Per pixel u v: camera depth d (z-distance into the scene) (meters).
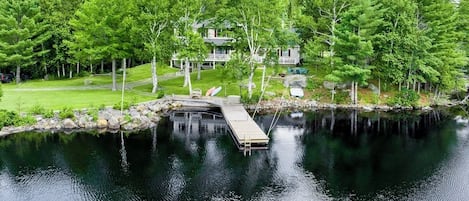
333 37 49.03
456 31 59.00
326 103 51.38
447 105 53.09
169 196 23.55
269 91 53.00
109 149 32.19
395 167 28.64
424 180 26.06
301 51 62.84
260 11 48.09
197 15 51.94
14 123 37.22
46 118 38.72
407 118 45.12
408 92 52.00
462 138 36.38
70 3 73.06
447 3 54.41
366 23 48.34
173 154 31.08
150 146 33.12
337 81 49.47
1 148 32.09
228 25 57.69
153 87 53.47
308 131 38.97
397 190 24.50
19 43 59.94
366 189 24.64
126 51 53.12
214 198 23.30
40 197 23.42
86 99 46.84
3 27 60.25
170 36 51.38
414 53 51.06
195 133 37.47
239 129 36.00
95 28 50.34
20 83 60.97
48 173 27.03
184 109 48.69
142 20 50.38
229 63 50.19
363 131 39.16
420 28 54.47
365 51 47.78
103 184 25.25
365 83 49.69
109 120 39.12
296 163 29.36
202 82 59.06
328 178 26.47
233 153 31.55
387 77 52.66
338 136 37.16
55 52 66.94
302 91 53.16
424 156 31.03
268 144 34.25
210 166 28.53
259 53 62.34
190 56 49.44
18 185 25.09
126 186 24.95
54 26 65.62
